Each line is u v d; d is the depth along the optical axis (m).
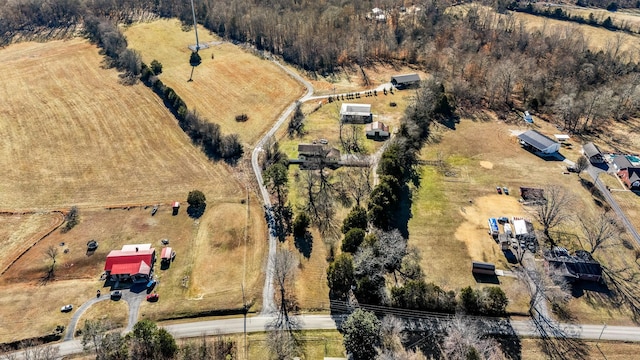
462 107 154.25
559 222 101.06
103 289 88.75
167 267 93.69
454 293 83.56
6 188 116.00
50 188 116.44
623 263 91.50
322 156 121.25
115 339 73.31
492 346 73.50
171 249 96.88
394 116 149.88
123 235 101.94
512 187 114.31
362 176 119.75
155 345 72.50
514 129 141.12
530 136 131.25
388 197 102.69
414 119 136.88
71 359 75.81
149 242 100.06
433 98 147.50
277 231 102.62
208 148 132.62
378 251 88.12
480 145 132.62
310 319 82.69
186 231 103.19
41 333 79.81
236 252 97.38
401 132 129.00
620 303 83.75
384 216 98.88
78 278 91.44
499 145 132.62
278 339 77.75
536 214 104.62
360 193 111.81
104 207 110.31
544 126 142.62
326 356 76.00
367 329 73.19
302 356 76.00
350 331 74.25
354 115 146.38
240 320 82.81
